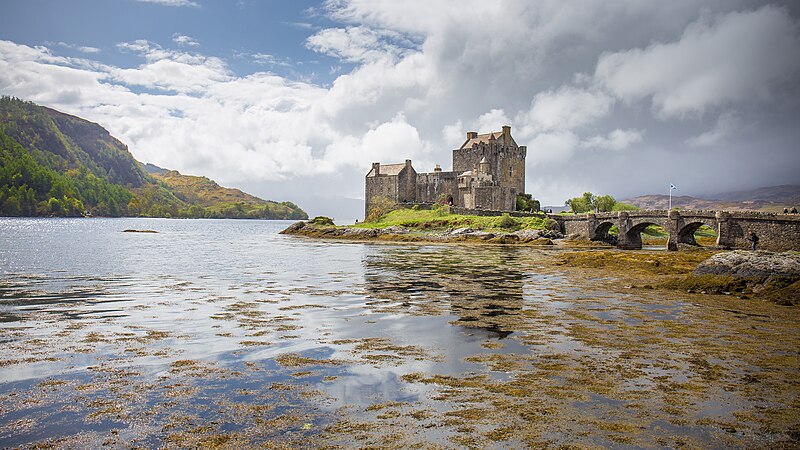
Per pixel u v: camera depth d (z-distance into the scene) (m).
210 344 16.64
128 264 44.44
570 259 47.94
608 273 39.66
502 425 10.48
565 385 12.88
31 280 32.53
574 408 11.40
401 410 11.27
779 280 27.16
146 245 74.94
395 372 13.88
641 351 16.09
